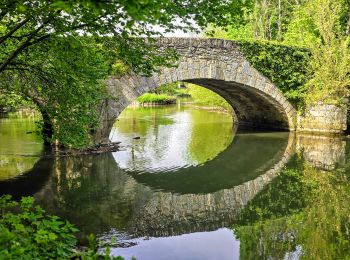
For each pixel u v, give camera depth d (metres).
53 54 7.57
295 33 27.75
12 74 9.09
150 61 7.41
